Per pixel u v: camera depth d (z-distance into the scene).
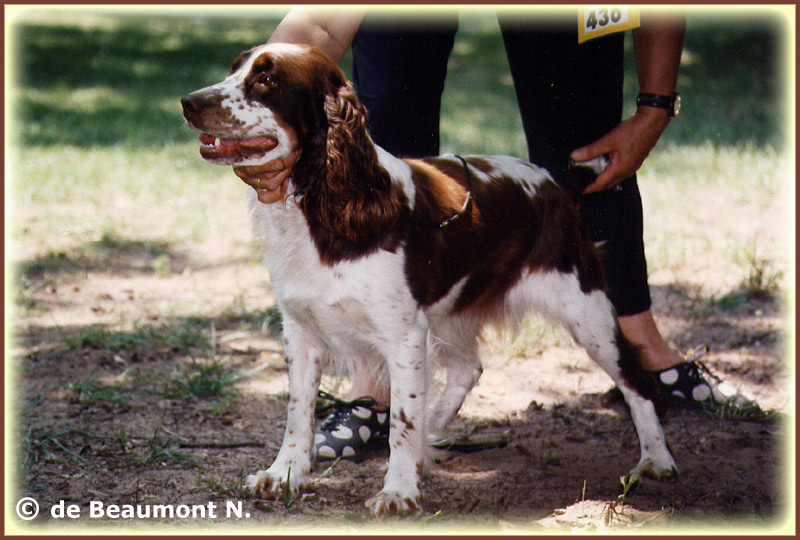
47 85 17.05
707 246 8.32
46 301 6.82
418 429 4.00
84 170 10.91
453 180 4.24
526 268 4.50
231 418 4.99
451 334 4.51
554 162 4.95
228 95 3.56
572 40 4.65
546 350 6.22
